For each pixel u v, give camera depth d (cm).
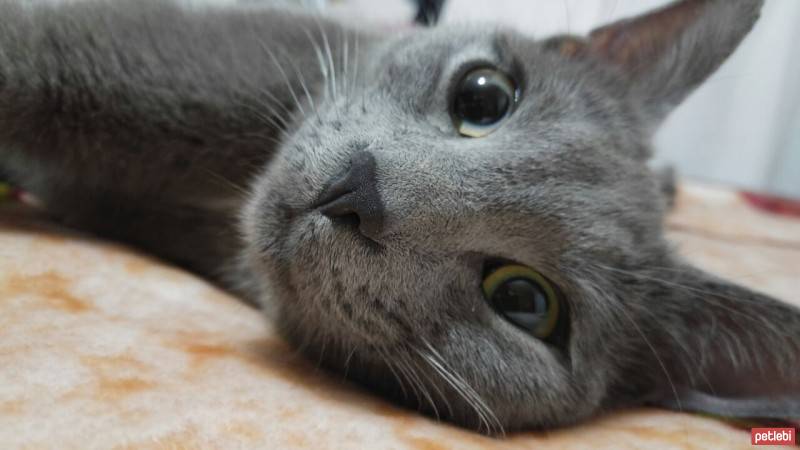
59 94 16
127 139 17
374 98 16
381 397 15
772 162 53
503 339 15
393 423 13
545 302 16
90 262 15
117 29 17
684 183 49
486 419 15
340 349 15
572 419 16
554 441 15
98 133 17
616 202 17
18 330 12
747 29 18
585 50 19
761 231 38
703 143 53
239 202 18
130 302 14
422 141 15
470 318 15
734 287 16
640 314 17
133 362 12
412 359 15
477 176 15
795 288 26
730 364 17
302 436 11
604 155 17
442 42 18
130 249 18
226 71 17
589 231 16
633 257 17
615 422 16
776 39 50
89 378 11
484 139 16
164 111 17
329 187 14
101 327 13
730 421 17
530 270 15
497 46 17
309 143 15
